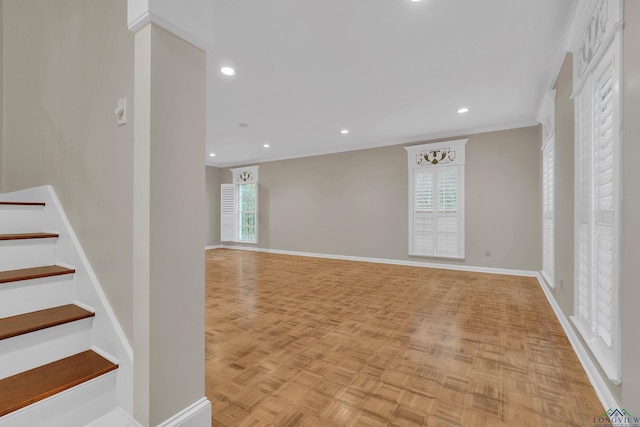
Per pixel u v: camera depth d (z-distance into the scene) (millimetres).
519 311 2973
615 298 1363
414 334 2406
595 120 1702
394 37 2365
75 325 1288
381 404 1522
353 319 2748
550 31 2285
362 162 6176
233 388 1657
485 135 4902
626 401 1282
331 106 3877
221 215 8250
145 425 1049
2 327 1146
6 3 2025
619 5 1323
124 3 1201
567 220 2471
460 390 1645
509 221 4738
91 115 1372
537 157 4523
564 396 1590
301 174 7020
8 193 1915
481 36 2355
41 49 1729
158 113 1049
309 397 1578
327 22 2180
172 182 1097
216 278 4508
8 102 2000
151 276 1028
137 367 1075
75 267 1456
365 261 6113
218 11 2049
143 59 1047
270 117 4316
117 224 1224
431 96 3555
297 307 3102
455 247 5137
